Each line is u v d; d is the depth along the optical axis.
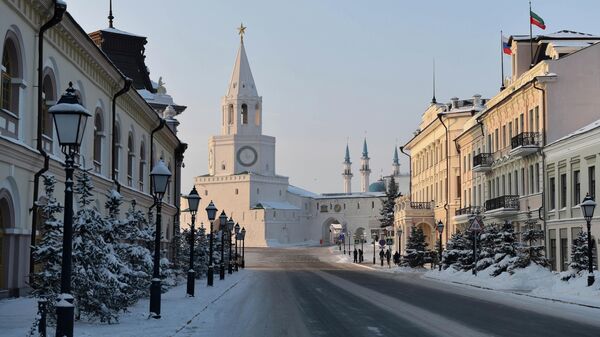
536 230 40.12
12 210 22.36
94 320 18.73
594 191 38.12
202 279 47.34
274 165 183.50
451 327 18.27
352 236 177.75
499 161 53.88
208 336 16.62
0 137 20.00
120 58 55.62
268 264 90.25
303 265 85.69
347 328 18.09
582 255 35.69
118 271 19.83
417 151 90.19
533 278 35.97
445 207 73.12
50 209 17.72
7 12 21.33
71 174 13.17
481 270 44.84
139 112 42.00
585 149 38.94
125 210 38.16
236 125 180.50
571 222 40.28
